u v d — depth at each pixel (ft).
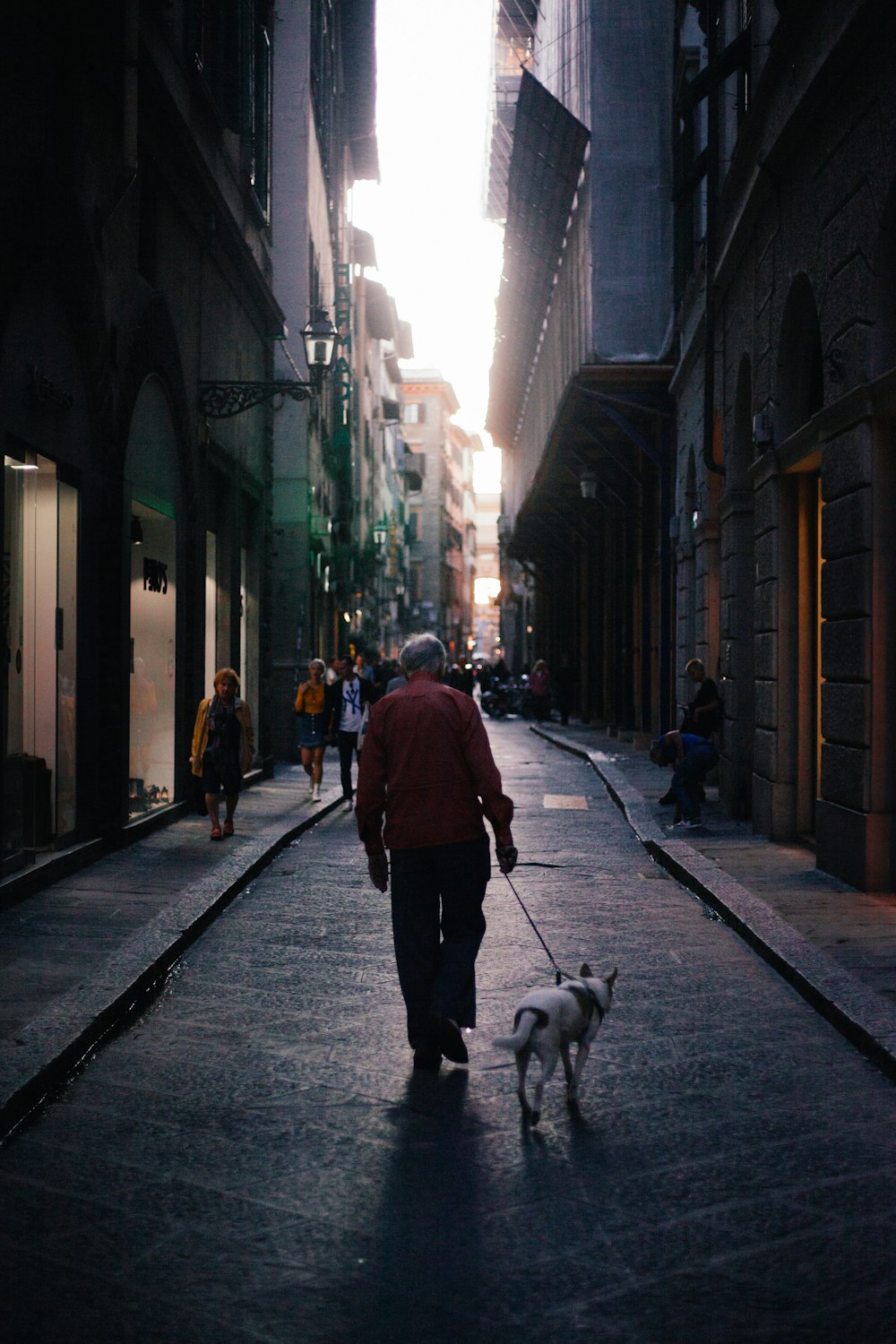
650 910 29.76
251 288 59.21
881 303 28.71
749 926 25.95
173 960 24.06
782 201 37.55
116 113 34.91
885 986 21.24
